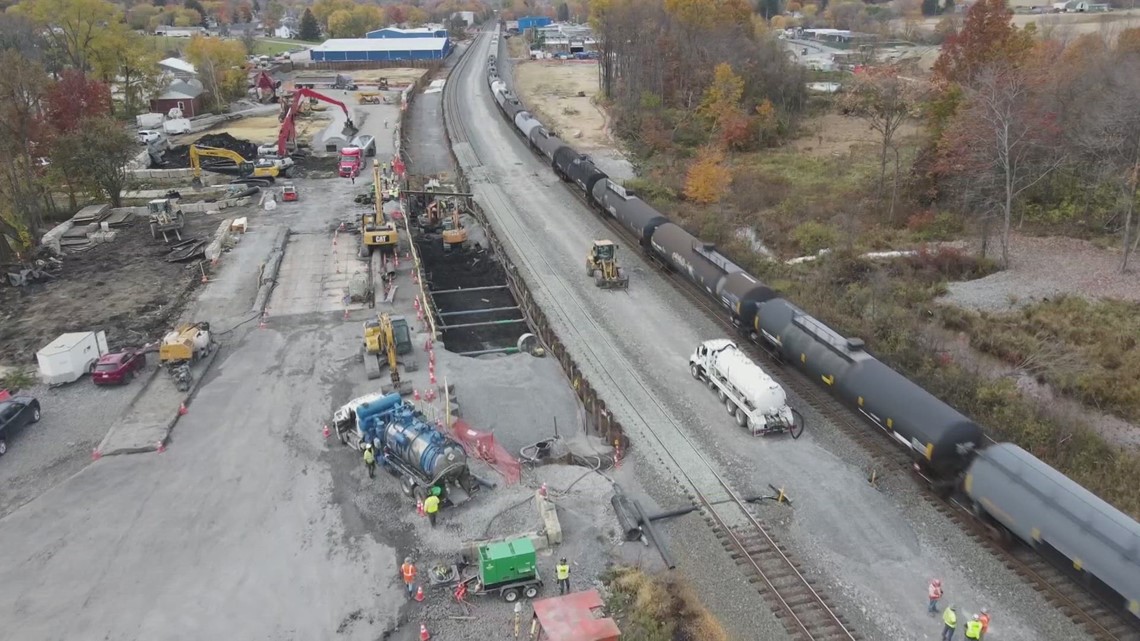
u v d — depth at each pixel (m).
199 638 22.06
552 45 187.38
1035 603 23.55
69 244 55.94
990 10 66.69
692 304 45.47
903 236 54.84
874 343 38.25
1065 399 34.06
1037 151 56.06
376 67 155.00
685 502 28.25
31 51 107.56
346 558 25.11
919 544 26.06
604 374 37.44
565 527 26.62
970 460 26.22
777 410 31.86
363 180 71.88
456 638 22.17
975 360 36.91
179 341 37.00
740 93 87.00
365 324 39.59
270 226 58.84
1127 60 65.50
